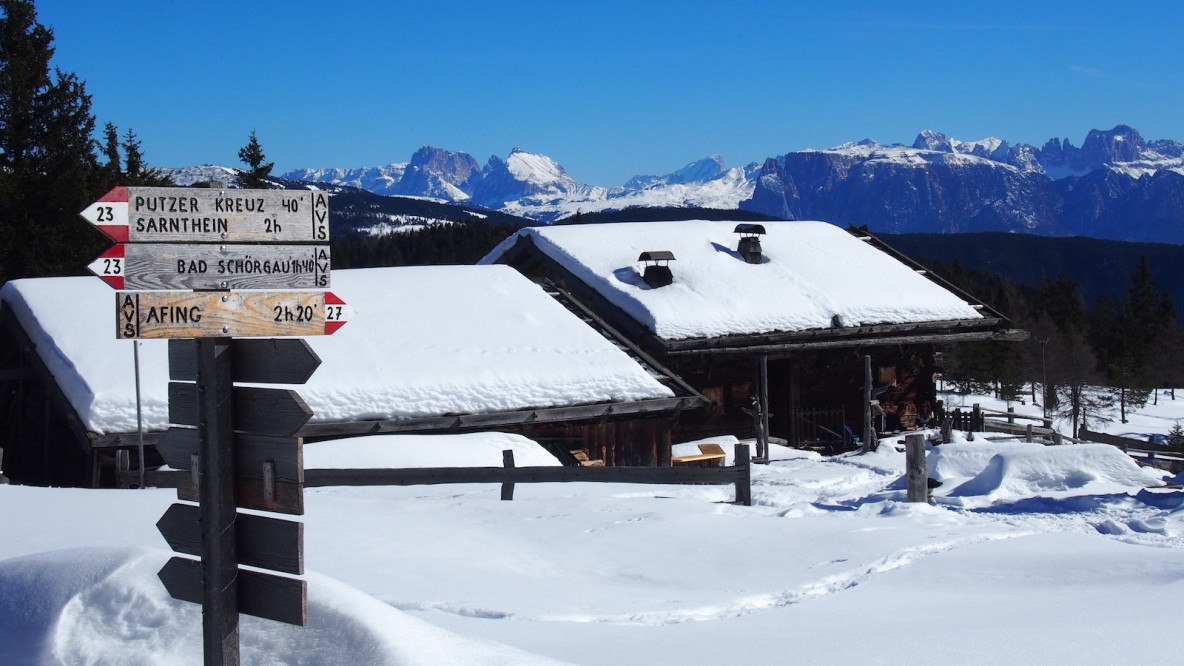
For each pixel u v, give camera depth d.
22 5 36.34
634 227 30.28
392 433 17.12
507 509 11.44
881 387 25.42
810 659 5.17
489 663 4.44
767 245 30.33
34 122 35.78
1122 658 4.93
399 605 7.00
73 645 4.82
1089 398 57.53
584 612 6.84
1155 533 9.87
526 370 18.98
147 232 4.14
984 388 56.72
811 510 11.69
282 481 4.08
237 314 4.21
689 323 24.80
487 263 30.84
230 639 4.20
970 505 12.16
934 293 28.77
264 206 4.32
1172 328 79.62
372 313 20.48
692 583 8.20
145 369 16.41
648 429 19.84
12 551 7.79
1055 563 8.12
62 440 17.52
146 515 9.31
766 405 23.25
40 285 19.36
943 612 6.65
